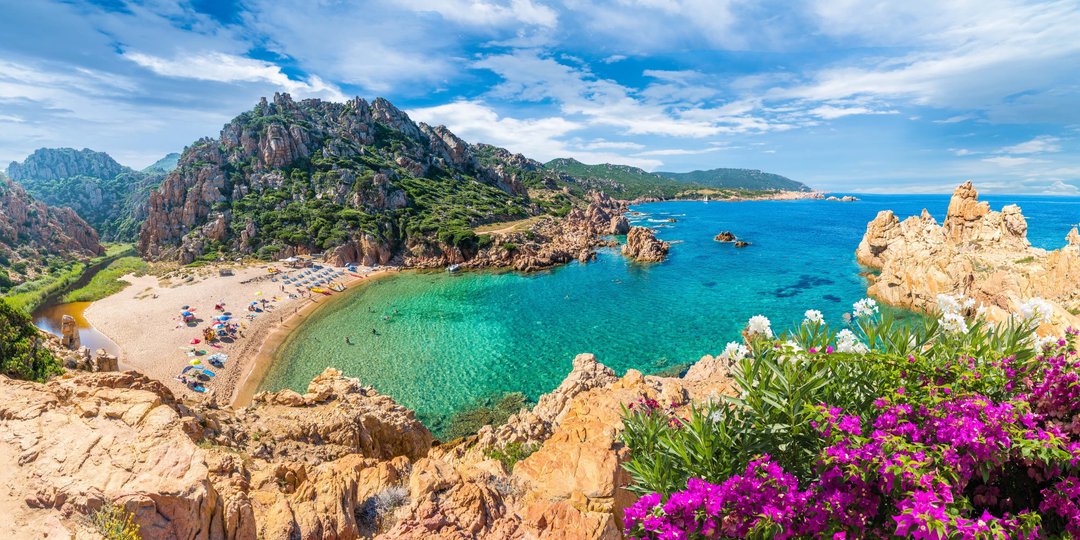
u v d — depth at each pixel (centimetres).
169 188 12394
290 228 11462
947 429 507
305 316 6862
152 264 10888
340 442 2061
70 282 9806
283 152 15012
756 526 533
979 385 586
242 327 6219
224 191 13062
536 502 1102
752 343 769
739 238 14012
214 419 1914
